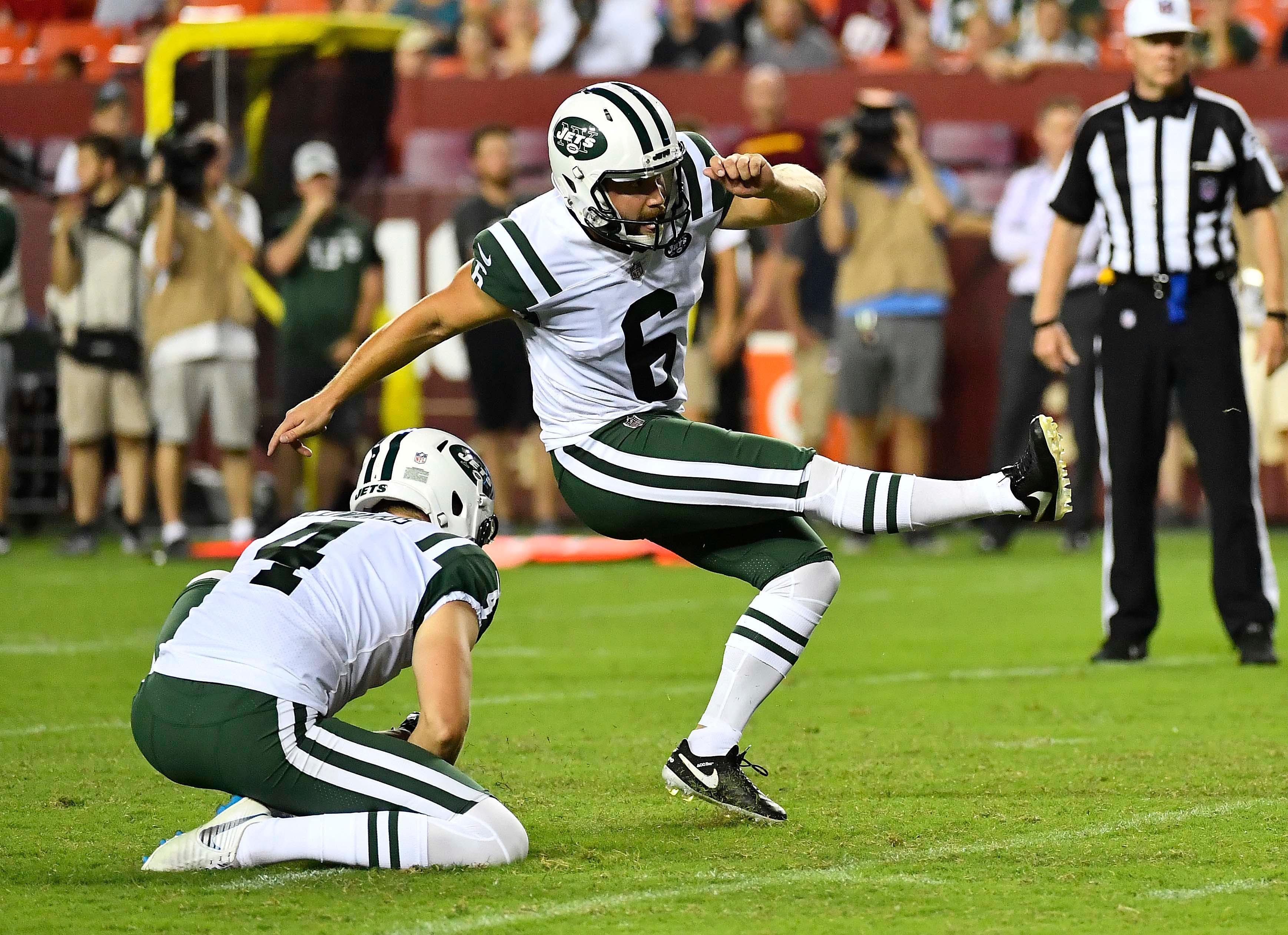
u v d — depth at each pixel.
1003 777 16.62
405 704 21.94
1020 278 39.41
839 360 41.12
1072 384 39.09
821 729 19.69
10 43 57.97
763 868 12.95
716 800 14.59
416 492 14.23
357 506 14.42
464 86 49.91
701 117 48.34
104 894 12.25
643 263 14.02
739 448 14.20
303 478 45.59
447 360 46.47
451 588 13.34
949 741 18.73
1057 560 39.91
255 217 40.97
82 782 16.80
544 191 47.50
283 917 11.54
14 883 12.62
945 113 47.31
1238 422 24.08
